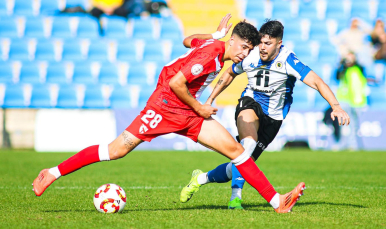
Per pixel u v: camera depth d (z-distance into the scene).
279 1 77.69
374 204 19.11
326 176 30.73
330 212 16.66
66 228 13.41
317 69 67.62
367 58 69.06
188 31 74.06
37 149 53.47
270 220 14.80
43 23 69.94
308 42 72.44
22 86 60.66
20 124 54.41
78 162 16.27
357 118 58.31
